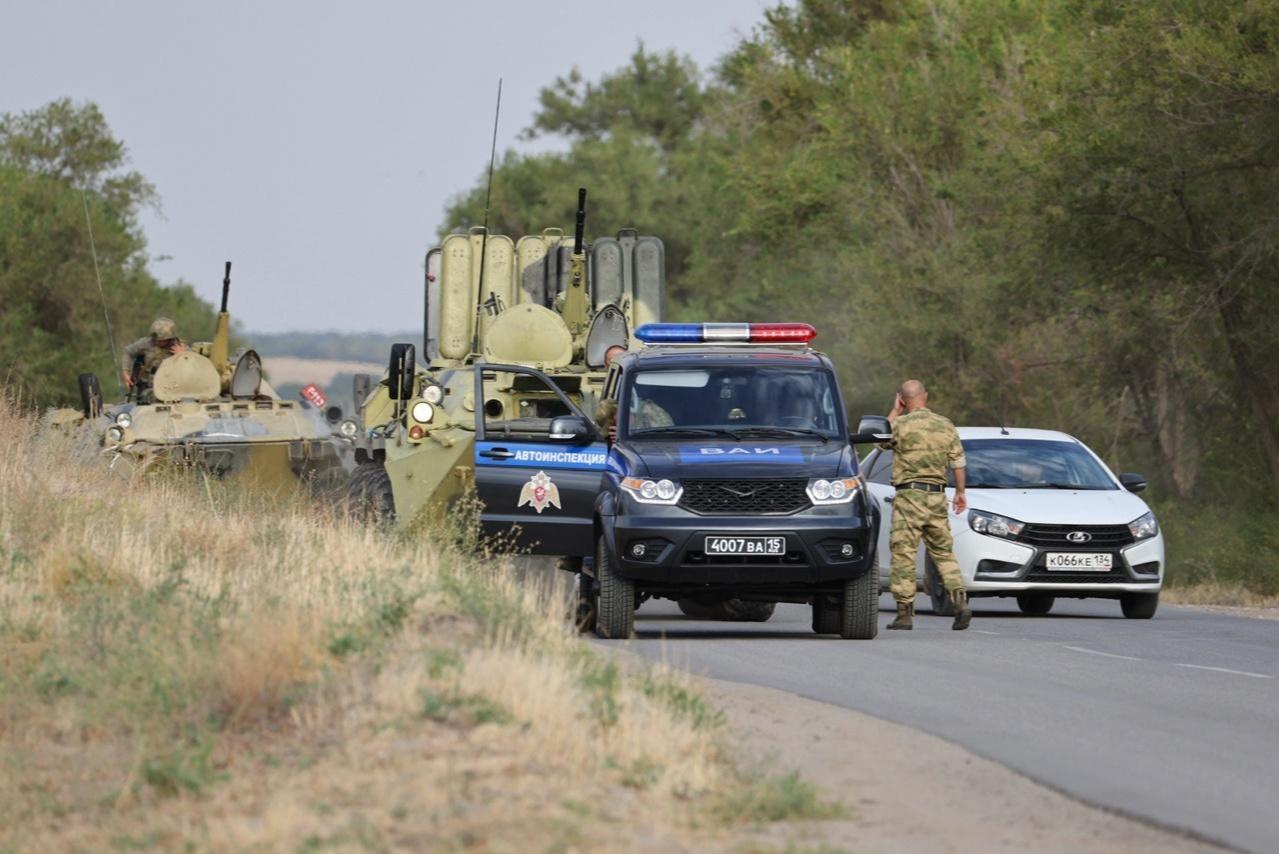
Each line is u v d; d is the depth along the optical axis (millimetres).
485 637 42531
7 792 33500
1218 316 119812
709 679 48844
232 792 32438
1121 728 41188
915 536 67062
